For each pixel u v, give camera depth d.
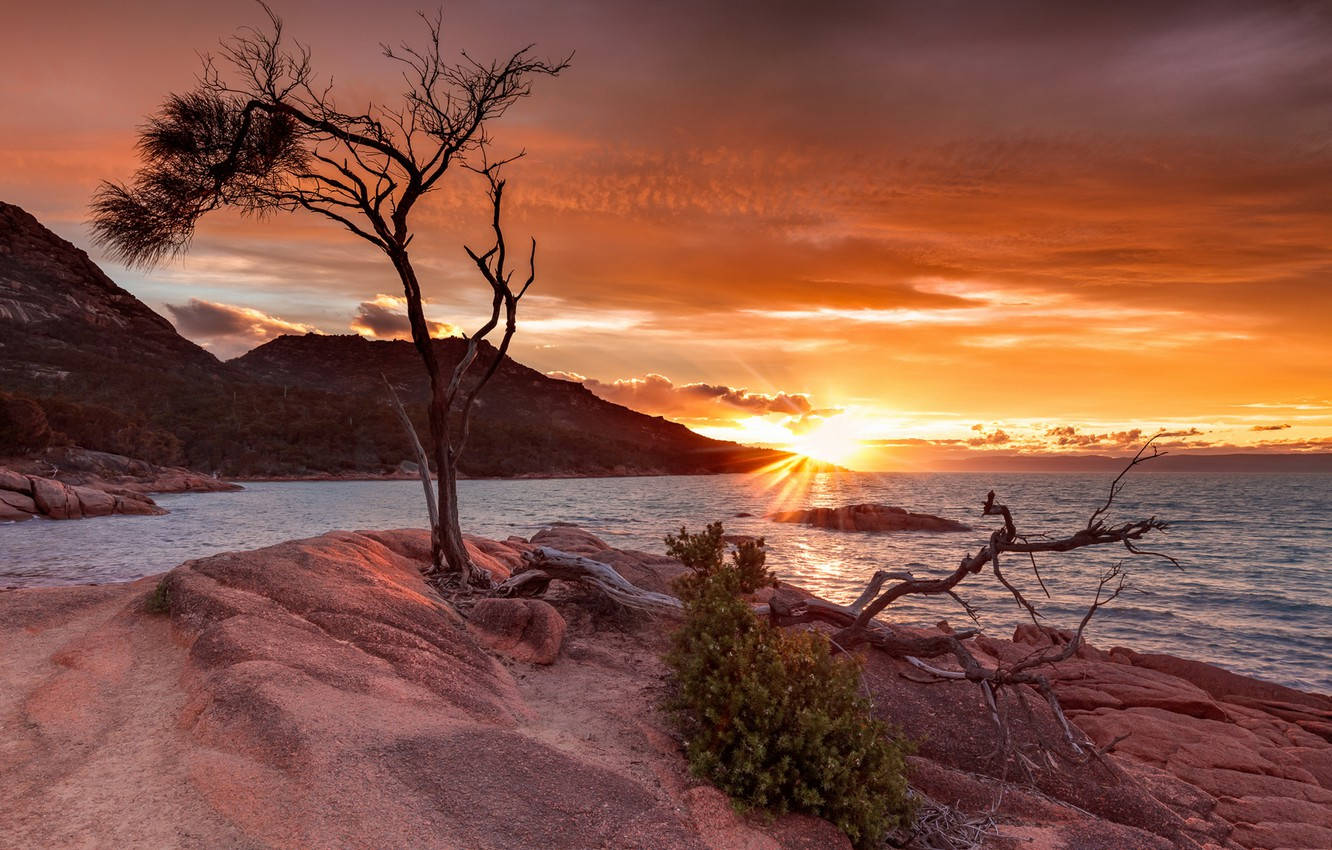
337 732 5.20
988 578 35.06
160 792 4.72
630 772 6.01
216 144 12.07
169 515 62.69
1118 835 6.82
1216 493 160.62
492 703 6.89
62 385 177.38
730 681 6.44
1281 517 86.69
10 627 7.83
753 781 5.90
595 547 16.69
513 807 4.75
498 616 9.34
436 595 10.38
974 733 8.25
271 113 11.90
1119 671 14.29
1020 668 7.91
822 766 5.87
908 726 8.26
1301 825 8.73
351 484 158.25
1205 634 24.38
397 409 12.09
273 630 6.98
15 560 30.22
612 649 9.99
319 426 181.12
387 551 11.81
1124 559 44.59
